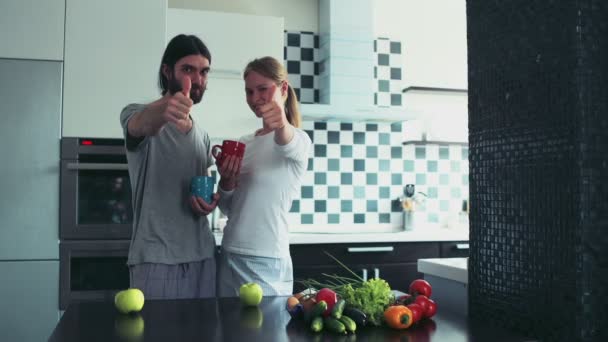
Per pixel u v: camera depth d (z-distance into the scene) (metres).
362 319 1.13
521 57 1.15
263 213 1.91
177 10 3.13
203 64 1.90
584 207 1.00
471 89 1.33
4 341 2.64
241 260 1.90
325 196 3.83
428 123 4.00
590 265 1.00
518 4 1.16
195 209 1.86
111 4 2.79
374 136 3.93
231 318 1.22
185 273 1.88
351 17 3.67
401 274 3.28
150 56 2.82
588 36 1.01
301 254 3.14
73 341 1.03
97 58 2.77
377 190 3.92
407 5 4.07
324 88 3.72
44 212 2.69
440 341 1.05
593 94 1.01
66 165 2.71
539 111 1.10
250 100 1.95
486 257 1.28
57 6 2.74
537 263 1.11
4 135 2.66
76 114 2.74
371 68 3.70
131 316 1.24
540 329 1.10
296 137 1.82
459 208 4.08
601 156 1.01
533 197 1.12
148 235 1.85
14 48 2.69
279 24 3.27
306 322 1.16
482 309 1.29
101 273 2.75
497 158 1.24
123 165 2.72
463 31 4.16
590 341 1.00
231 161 1.85
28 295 2.66
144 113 1.70
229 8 3.74
